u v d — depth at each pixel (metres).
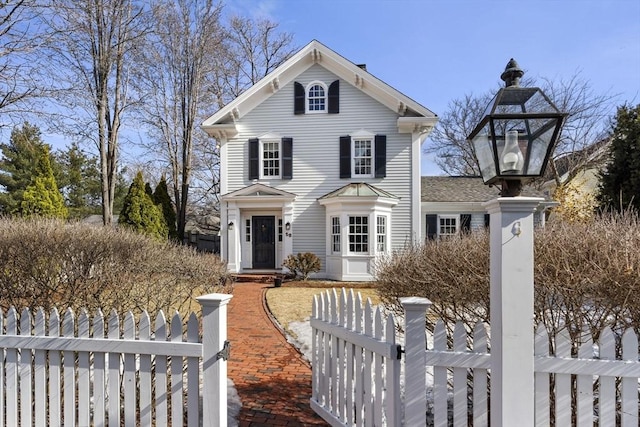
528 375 1.83
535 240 3.36
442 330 2.33
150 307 3.78
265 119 14.14
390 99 13.64
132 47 14.52
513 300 1.84
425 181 17.19
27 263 4.02
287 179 13.95
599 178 13.41
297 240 13.75
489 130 1.93
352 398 2.71
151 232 13.66
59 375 2.55
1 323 2.67
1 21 8.69
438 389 2.29
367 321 2.57
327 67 14.02
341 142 13.81
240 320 7.02
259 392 3.81
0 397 2.61
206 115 21.84
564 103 18.19
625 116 12.57
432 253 4.32
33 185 12.74
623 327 2.74
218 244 22.34
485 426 2.21
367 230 12.67
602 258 2.89
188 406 2.39
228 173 14.16
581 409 2.15
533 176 1.86
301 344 5.50
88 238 4.69
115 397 2.50
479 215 15.09
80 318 2.55
